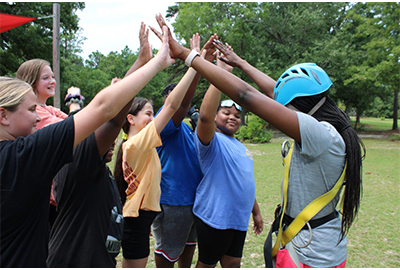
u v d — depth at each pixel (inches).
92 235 65.7
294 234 65.4
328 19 1105.4
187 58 65.4
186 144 112.0
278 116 59.4
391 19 746.8
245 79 821.9
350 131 65.7
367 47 789.9
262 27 960.9
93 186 65.6
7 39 645.9
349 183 63.8
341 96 1063.6
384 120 2032.5
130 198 95.8
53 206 96.5
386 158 490.6
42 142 49.3
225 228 96.7
